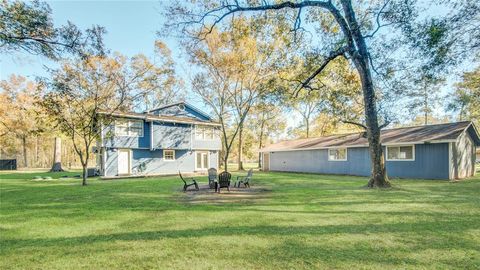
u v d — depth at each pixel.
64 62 14.39
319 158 24.98
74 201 8.99
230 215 6.60
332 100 13.87
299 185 13.73
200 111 29.48
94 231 5.32
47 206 8.09
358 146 21.48
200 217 6.42
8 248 4.38
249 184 14.00
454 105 21.30
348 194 9.86
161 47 21.06
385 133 21.94
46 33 9.18
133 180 17.97
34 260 3.88
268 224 5.69
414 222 5.73
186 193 10.92
